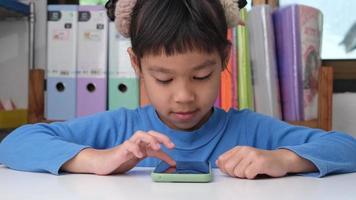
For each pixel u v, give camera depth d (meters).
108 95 1.49
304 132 1.01
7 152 0.92
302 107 1.49
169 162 0.84
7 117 1.54
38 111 1.48
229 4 0.97
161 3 0.90
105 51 1.48
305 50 1.49
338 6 1.72
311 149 0.85
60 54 1.50
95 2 1.53
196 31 0.87
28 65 1.80
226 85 1.42
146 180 0.71
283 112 1.51
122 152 0.79
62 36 1.50
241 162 0.76
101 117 1.11
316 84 1.52
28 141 0.91
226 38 0.94
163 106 0.91
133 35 0.93
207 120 1.05
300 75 1.49
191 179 0.69
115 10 1.02
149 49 0.88
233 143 1.06
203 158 1.03
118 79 1.48
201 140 1.04
